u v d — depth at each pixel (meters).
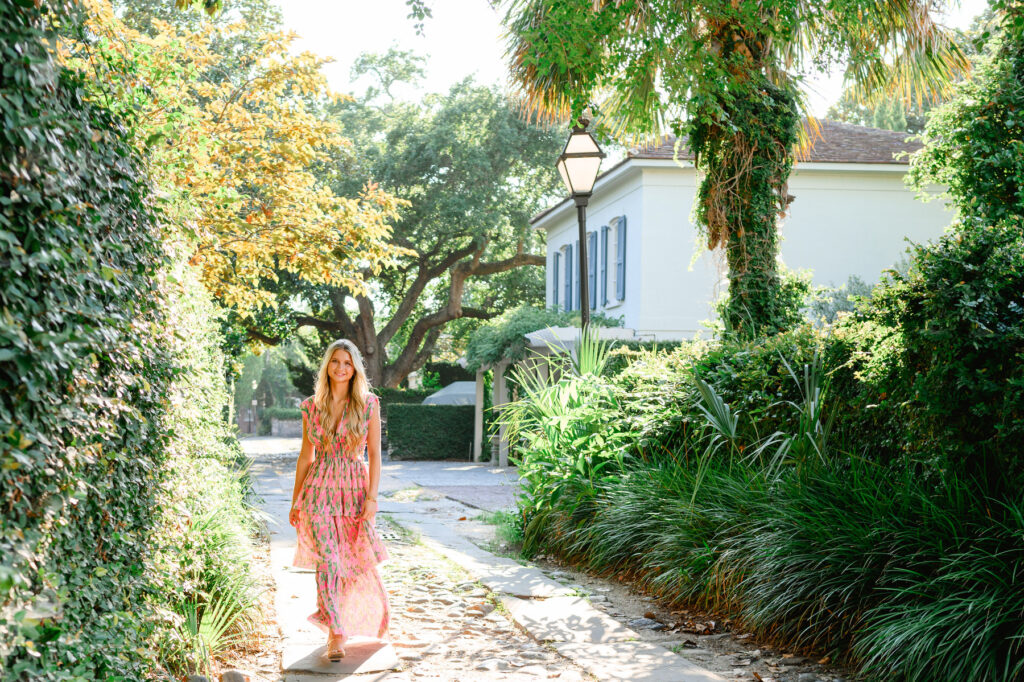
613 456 8.75
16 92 2.28
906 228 20.56
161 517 4.17
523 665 5.10
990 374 4.96
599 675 4.84
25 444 2.17
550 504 8.86
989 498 4.85
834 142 21.56
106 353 3.10
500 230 31.20
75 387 2.74
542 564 8.47
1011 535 4.60
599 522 8.09
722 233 9.99
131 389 3.61
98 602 3.18
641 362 9.83
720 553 6.41
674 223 20.19
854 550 5.27
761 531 6.10
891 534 5.16
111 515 3.32
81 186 2.87
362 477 5.35
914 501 5.33
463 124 30.42
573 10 9.21
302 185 11.24
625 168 20.39
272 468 22.44
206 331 7.07
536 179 31.44
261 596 6.39
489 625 6.12
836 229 20.44
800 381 7.25
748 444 7.80
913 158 11.69
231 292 11.57
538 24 10.55
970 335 4.91
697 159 10.34
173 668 4.38
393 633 5.84
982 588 4.50
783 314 9.88
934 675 4.27
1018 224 5.46
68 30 2.88
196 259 9.61
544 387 9.77
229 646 5.21
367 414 5.30
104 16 7.32
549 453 9.28
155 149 4.57
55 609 2.29
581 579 7.64
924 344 5.31
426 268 32.12
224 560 5.81
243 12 17.98
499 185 30.66
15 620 2.07
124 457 3.35
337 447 5.28
